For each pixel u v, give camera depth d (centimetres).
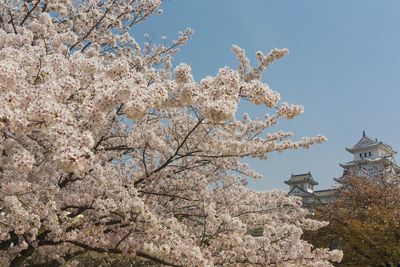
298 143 724
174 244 530
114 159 691
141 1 964
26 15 802
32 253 662
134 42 960
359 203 2059
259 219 809
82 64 465
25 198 467
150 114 685
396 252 1616
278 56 683
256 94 422
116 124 656
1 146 465
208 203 713
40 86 386
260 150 671
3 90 344
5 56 432
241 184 875
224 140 668
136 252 558
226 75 407
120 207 520
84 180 555
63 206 562
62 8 845
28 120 328
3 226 471
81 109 387
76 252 662
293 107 459
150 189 693
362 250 1769
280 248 638
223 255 610
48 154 504
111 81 427
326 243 1938
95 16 896
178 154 648
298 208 936
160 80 541
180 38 1002
